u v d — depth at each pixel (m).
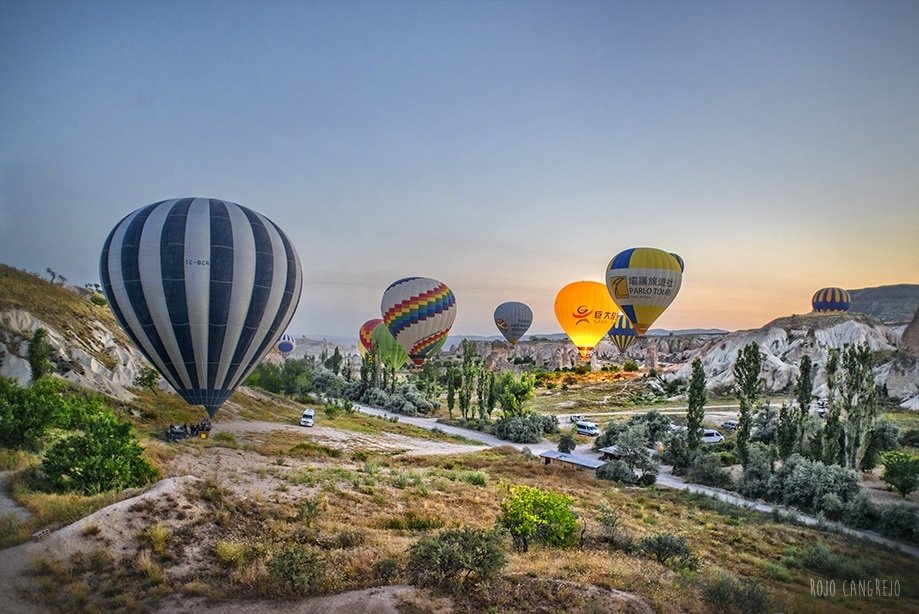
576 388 114.81
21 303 50.56
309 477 28.03
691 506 38.41
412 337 89.38
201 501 20.31
